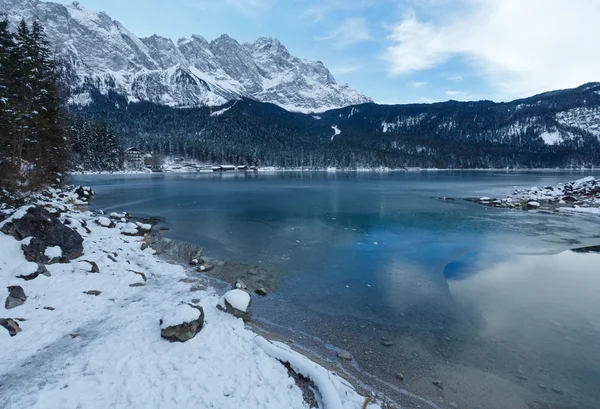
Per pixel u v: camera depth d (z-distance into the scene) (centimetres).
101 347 763
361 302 1167
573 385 745
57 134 3731
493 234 2253
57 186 3866
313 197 4616
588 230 2392
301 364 721
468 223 2650
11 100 2681
